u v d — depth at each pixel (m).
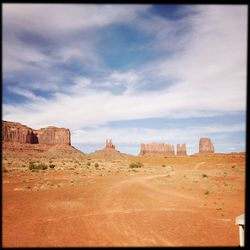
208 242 10.88
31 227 13.14
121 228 13.06
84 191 26.44
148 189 28.77
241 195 24.98
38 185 29.89
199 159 100.00
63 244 10.46
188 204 20.31
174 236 11.77
